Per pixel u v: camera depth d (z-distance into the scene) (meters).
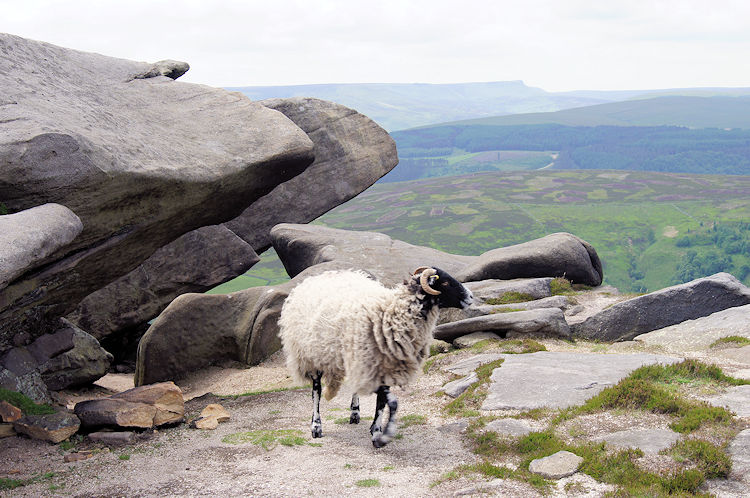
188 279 25.75
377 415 9.16
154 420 10.70
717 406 8.31
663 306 15.20
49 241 8.80
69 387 16.23
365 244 24.81
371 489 7.12
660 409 8.44
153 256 25.09
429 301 9.16
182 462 8.66
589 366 10.95
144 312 24.73
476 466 7.54
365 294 9.54
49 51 14.60
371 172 33.41
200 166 13.38
